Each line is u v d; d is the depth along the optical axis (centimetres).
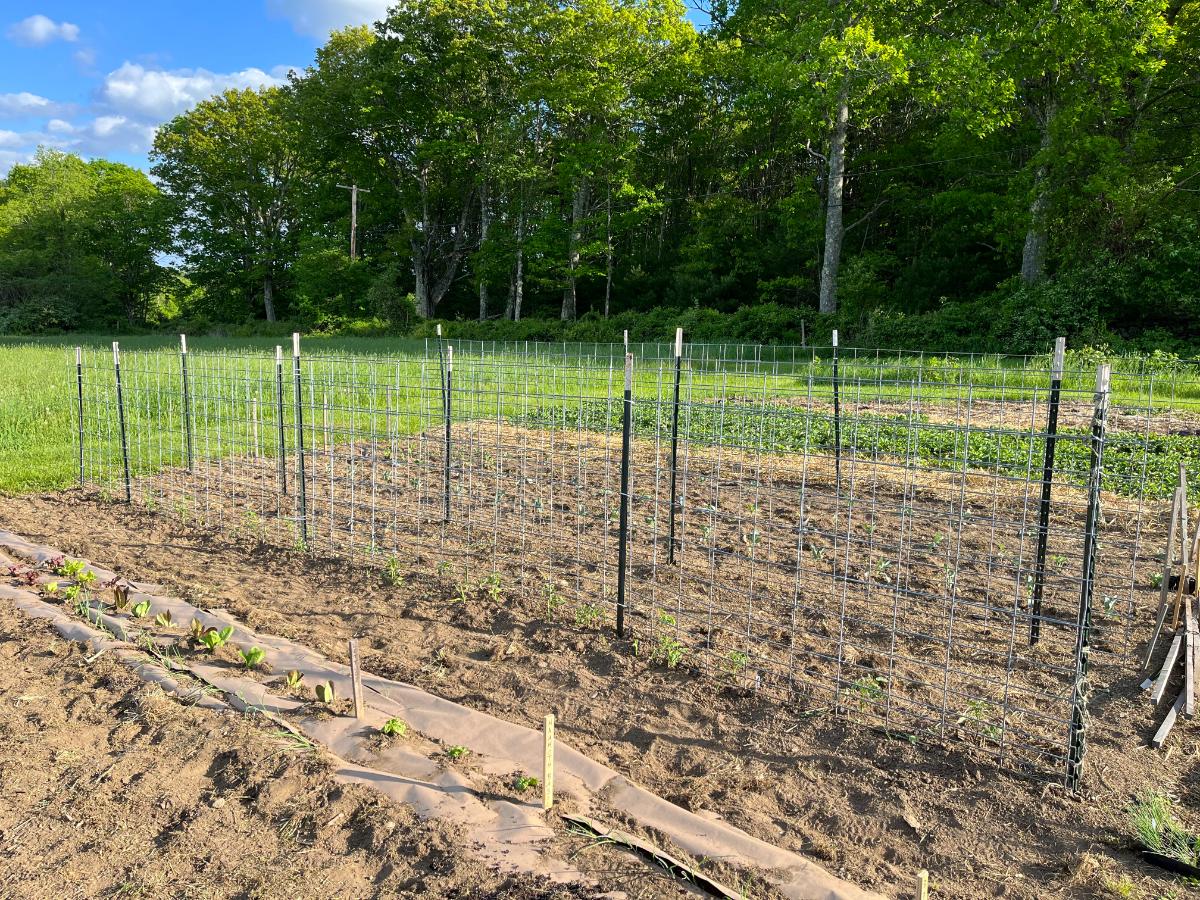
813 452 972
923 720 400
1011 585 581
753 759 378
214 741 379
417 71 3644
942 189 3111
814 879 294
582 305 4212
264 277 4712
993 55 2311
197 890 289
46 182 4647
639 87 3378
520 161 3575
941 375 1620
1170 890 289
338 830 321
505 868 295
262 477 772
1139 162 2262
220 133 4606
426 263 4125
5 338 3472
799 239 3183
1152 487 817
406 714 409
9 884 291
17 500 826
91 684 436
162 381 1409
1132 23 2016
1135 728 397
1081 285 2153
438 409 1251
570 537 691
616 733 401
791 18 2684
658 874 294
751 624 510
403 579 597
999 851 314
